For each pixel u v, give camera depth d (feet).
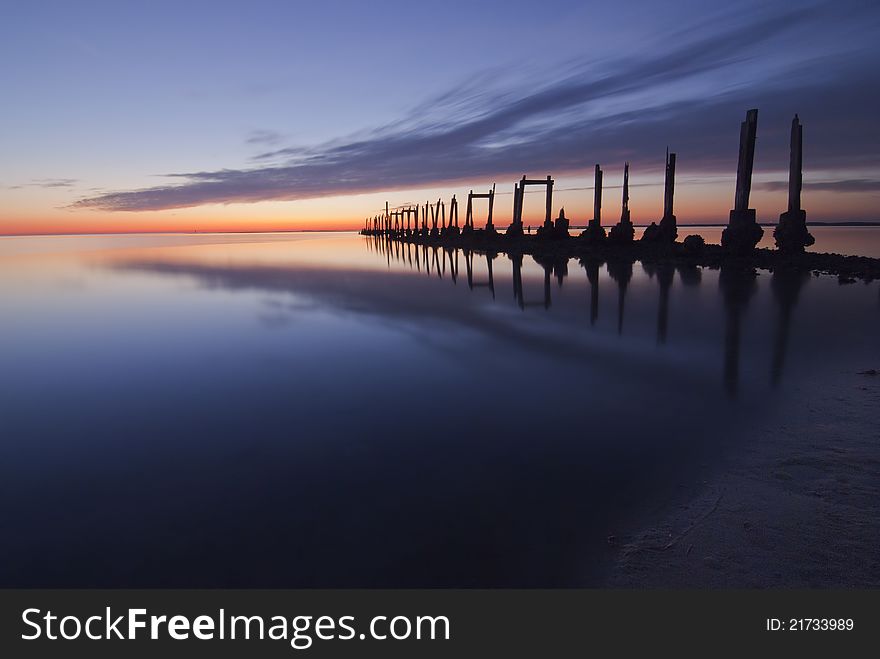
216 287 66.33
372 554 12.65
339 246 203.82
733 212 78.02
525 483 15.78
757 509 13.20
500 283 68.13
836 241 166.09
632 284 62.39
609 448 17.88
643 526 13.03
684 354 29.89
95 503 15.34
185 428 20.92
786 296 49.75
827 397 21.42
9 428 21.13
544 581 11.41
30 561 12.70
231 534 13.66
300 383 26.35
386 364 29.45
